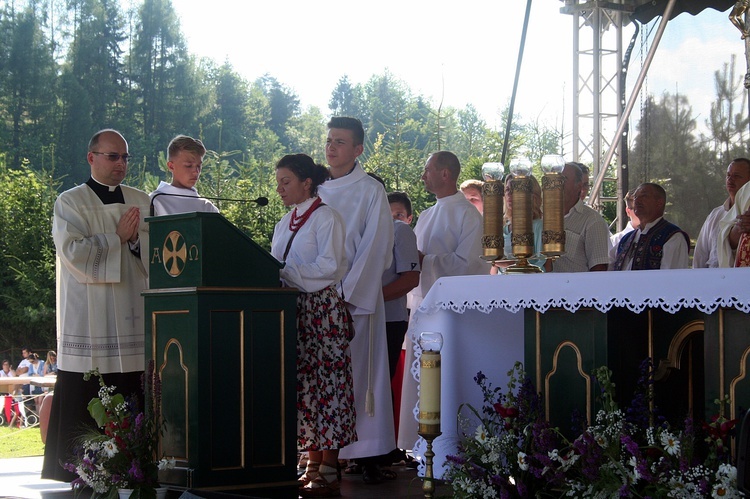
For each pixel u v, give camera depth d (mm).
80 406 4859
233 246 4141
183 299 4062
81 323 4895
